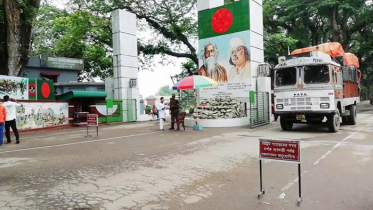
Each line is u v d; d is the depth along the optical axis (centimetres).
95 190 515
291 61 1259
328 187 511
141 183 554
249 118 1617
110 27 2812
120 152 877
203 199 464
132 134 1351
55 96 2094
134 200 463
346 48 3341
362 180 547
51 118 1764
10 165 723
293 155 441
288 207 425
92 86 2620
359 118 1858
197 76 1515
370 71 4362
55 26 3027
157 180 572
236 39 1764
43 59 2641
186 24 2912
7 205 447
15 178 600
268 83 1747
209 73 1884
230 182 553
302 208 421
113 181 569
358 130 1265
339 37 3133
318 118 1221
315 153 796
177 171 639
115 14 2181
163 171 640
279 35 2873
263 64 1748
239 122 1584
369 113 2277
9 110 1127
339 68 1284
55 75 2766
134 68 2269
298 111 1231
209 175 604
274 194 481
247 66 1725
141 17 2867
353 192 484
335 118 1203
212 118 1611
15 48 1778
